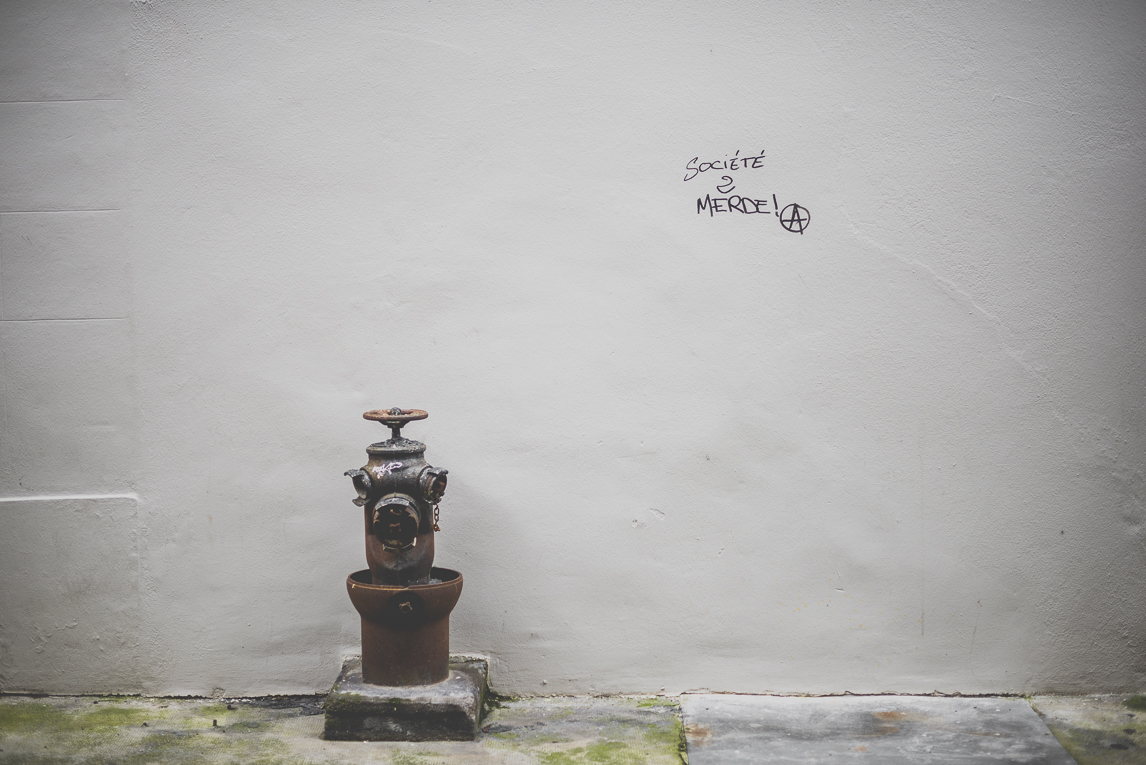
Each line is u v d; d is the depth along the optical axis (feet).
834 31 12.39
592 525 12.78
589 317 12.64
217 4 12.54
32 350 12.67
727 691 12.84
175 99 12.58
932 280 12.44
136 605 12.87
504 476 12.78
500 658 12.91
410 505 11.14
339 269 12.67
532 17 12.51
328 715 11.43
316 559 12.84
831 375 12.56
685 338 12.62
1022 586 12.55
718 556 12.75
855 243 12.46
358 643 12.89
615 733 11.61
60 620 12.85
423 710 11.39
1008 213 12.36
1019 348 12.41
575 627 12.87
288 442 12.76
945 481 12.55
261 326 12.70
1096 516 12.46
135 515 12.79
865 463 12.59
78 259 12.62
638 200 12.57
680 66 12.48
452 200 12.62
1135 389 12.37
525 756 10.96
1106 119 12.27
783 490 12.66
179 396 12.73
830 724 11.83
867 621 12.70
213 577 12.85
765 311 12.56
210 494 12.81
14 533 12.75
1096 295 12.35
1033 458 12.46
